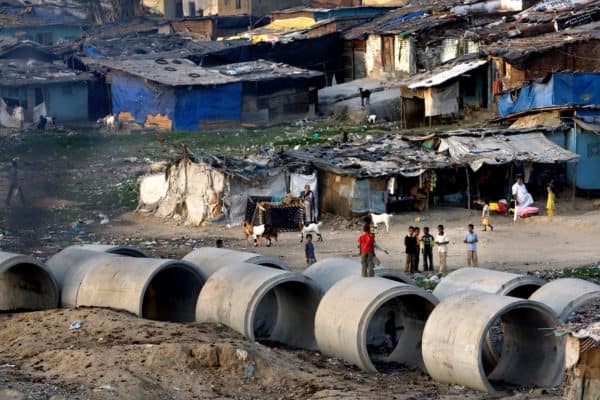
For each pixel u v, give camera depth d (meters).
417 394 37.41
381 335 48.78
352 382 39.28
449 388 38.56
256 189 73.56
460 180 75.62
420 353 43.94
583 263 56.91
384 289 41.62
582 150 77.88
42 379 36.81
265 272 45.41
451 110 98.56
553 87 87.62
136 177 86.50
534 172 76.94
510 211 72.88
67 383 36.34
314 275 47.56
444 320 39.09
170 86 107.81
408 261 56.91
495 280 43.19
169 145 98.31
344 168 73.12
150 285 52.34
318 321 43.16
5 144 102.69
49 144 102.06
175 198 75.00
